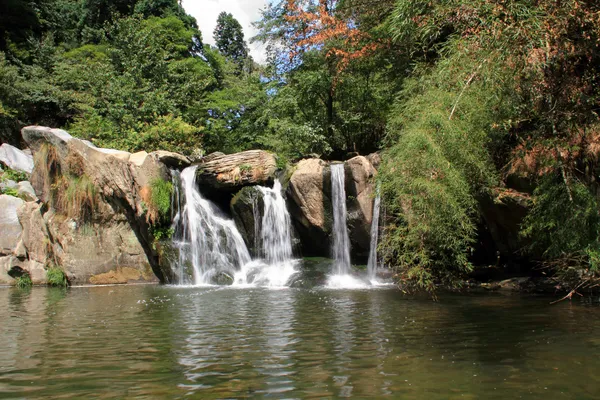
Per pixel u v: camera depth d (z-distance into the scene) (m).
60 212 13.08
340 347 4.82
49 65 27.27
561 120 7.64
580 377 3.75
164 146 18.69
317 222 12.82
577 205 7.15
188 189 14.35
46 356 4.62
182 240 13.84
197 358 4.48
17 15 30.14
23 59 27.77
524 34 6.41
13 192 15.94
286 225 13.47
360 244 12.12
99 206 12.91
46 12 32.59
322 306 7.70
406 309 7.14
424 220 7.18
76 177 12.97
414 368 4.04
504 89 7.43
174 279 12.60
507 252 9.80
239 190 14.44
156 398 3.40
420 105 8.07
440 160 7.01
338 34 15.55
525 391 3.44
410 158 7.19
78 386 3.69
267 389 3.55
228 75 30.52
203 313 7.23
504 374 3.85
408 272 7.86
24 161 19.94
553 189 7.48
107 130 19.41
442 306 7.33
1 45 28.47
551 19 6.55
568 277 7.95
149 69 23.91
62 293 10.48
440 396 3.35
